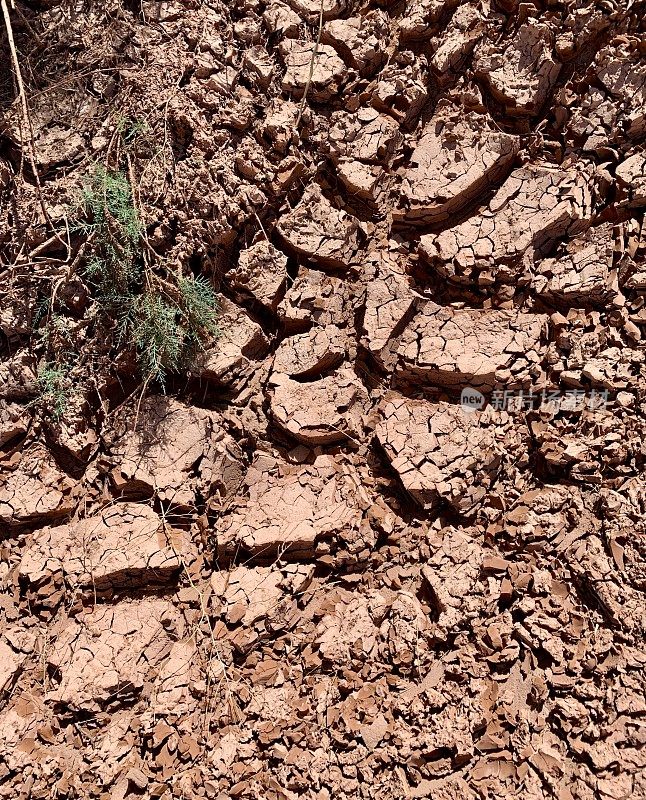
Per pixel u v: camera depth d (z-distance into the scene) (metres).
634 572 0.83
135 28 1.09
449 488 0.91
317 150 1.06
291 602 0.92
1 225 1.04
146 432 1.00
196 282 1.00
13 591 0.96
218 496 0.98
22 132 1.03
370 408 1.00
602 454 0.89
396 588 0.92
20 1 1.12
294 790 0.82
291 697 0.87
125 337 1.01
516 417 0.95
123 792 0.84
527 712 0.81
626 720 0.78
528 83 0.99
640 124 0.95
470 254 0.97
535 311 0.97
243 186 1.03
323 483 0.96
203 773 0.83
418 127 1.06
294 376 1.01
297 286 1.03
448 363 0.95
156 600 0.95
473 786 0.79
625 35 0.96
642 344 0.92
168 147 1.03
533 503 0.90
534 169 0.98
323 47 1.07
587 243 0.96
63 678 0.89
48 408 1.01
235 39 1.09
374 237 1.05
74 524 0.99
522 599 0.87
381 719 0.84
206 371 1.01
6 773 0.86
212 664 0.89
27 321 1.02
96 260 0.98
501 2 1.02
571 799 0.76
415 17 1.05
